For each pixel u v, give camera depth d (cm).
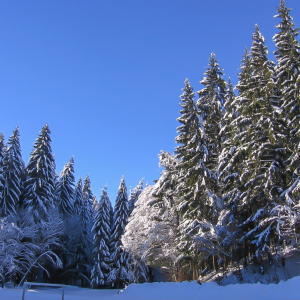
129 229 3125
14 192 3541
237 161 2181
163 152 2906
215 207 2214
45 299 1873
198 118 2428
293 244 1855
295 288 1320
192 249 2186
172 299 1759
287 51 2092
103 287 4197
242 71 2459
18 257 3569
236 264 2198
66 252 4428
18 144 3878
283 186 1986
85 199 5509
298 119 1861
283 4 2173
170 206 2752
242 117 2169
